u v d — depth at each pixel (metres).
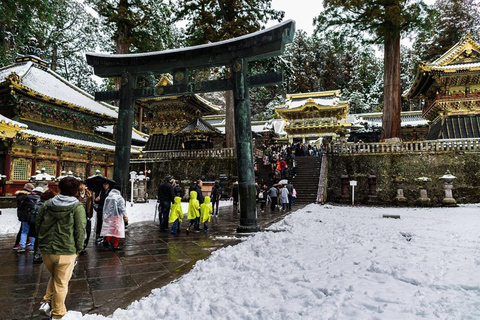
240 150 9.39
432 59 49.56
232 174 27.06
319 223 10.81
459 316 3.10
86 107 22.80
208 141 33.94
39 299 4.01
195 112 38.84
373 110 63.22
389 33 26.45
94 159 23.77
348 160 25.22
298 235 8.22
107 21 30.66
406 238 7.65
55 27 41.75
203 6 26.69
